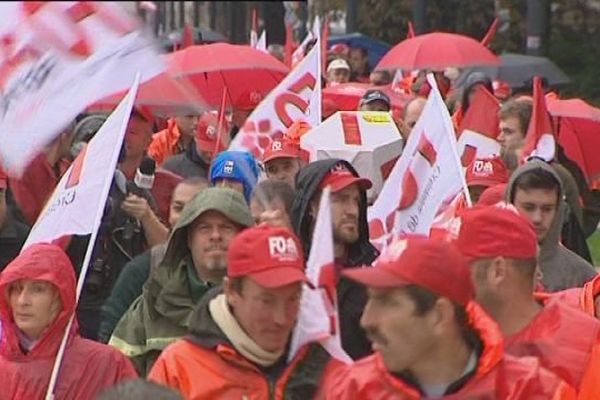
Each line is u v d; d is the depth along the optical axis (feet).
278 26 355.56
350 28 235.40
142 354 65.77
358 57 206.28
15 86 73.61
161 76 91.04
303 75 101.35
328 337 55.42
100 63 73.77
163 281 65.46
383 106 120.16
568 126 110.83
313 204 67.72
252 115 101.35
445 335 47.06
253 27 195.00
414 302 46.52
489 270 53.52
